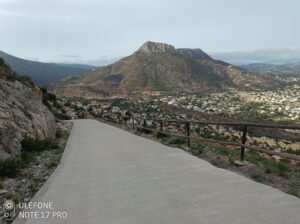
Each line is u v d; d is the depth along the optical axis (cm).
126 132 2594
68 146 1978
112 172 1073
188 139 1468
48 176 1114
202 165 1036
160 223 596
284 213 584
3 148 1320
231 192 728
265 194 697
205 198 704
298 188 742
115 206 717
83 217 672
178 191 775
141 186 855
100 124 4044
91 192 851
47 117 2511
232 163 1036
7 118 1611
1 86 1991
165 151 1380
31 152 1580
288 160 1220
